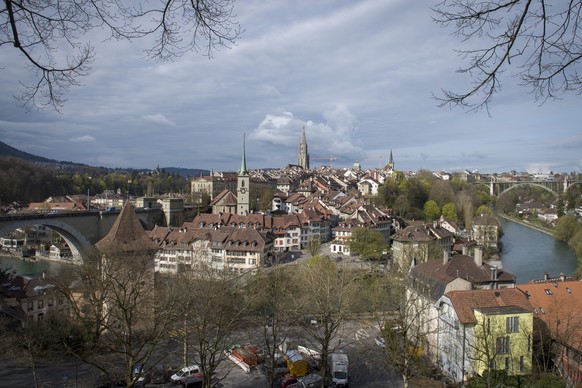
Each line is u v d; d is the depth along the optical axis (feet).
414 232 376.27
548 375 139.74
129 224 213.46
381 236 397.39
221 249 361.71
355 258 408.26
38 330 181.88
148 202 555.28
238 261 357.00
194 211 591.78
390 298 230.07
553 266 377.09
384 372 177.06
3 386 161.89
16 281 253.85
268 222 449.48
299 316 210.18
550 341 162.50
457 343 161.99
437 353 179.01
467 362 156.25
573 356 151.53
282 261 385.29
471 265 208.03
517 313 153.28
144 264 170.30
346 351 195.93
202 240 368.27
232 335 207.92
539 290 185.26
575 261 399.44
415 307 187.01
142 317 144.77
